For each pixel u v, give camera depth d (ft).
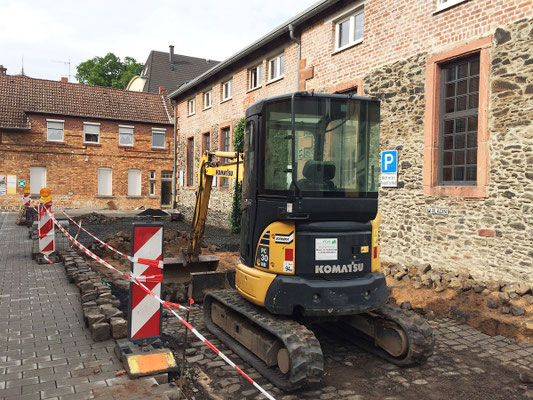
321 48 40.70
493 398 14.30
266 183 16.48
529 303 21.71
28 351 15.70
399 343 16.44
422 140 29.94
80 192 97.81
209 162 26.53
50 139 94.89
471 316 21.89
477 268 26.05
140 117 103.24
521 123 23.99
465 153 27.71
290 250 15.60
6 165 90.99
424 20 29.99
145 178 104.17
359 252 16.22
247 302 18.21
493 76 25.43
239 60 57.72
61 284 26.03
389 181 32.19
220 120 64.08
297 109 15.56
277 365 15.74
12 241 46.55
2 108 91.91
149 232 14.96
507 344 19.15
